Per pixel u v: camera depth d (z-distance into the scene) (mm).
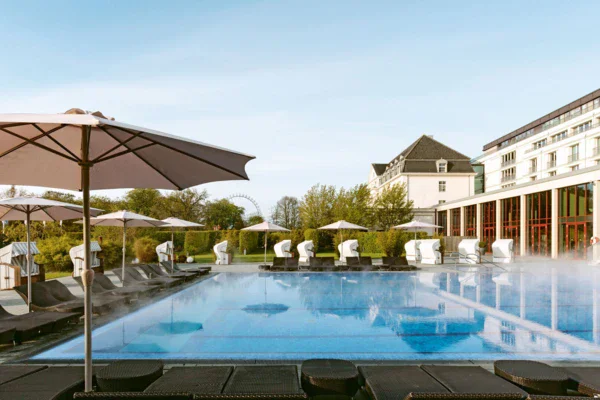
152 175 3855
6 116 2305
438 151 54719
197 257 27000
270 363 5398
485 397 2623
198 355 5887
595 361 5559
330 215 34875
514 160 61844
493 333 7430
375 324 8195
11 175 3451
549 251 26219
